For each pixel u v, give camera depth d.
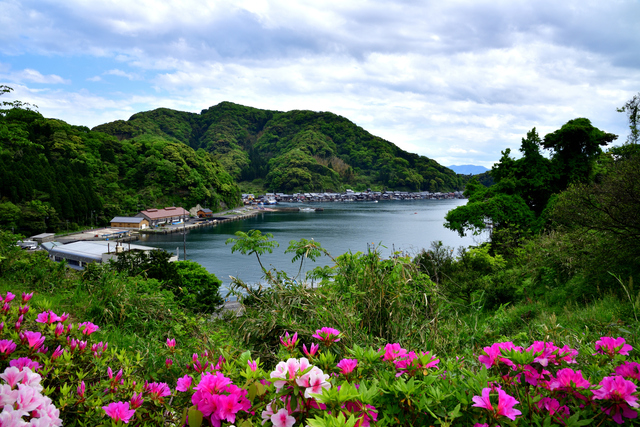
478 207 26.08
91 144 132.75
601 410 1.50
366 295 4.38
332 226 103.31
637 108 14.28
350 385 1.44
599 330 4.20
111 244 62.19
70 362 2.08
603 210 9.57
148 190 129.50
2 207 69.31
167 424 1.74
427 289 4.80
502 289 12.02
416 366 1.75
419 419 1.49
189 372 2.24
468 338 4.06
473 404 1.48
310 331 3.74
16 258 8.73
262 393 1.53
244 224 112.81
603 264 9.81
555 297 10.26
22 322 2.49
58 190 86.00
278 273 5.27
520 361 1.65
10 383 1.47
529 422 1.51
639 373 1.68
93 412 1.73
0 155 83.69
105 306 6.41
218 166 184.00
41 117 136.50
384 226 102.31
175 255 54.09
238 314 5.22
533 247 15.53
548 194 27.45
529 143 27.86
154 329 5.95
